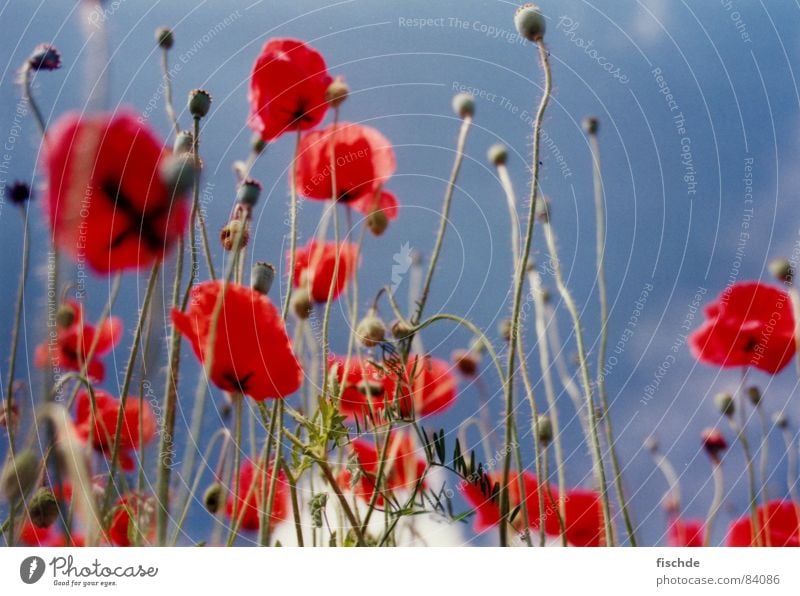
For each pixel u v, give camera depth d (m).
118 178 0.68
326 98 0.71
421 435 0.68
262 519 0.67
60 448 0.68
